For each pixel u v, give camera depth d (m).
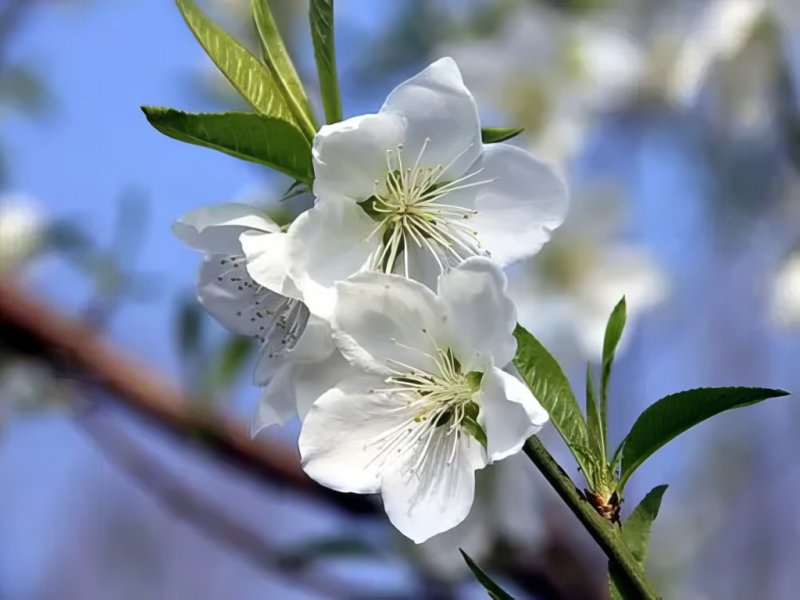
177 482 0.40
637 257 0.41
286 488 0.38
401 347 0.24
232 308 0.27
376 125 0.24
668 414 0.23
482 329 0.24
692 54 0.45
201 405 0.38
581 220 0.41
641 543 0.23
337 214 0.25
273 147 0.24
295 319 0.26
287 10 0.42
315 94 0.40
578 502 0.23
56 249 0.40
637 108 0.45
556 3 0.45
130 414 0.40
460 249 0.25
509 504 0.38
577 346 0.39
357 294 0.24
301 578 0.39
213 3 0.43
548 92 0.43
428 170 0.25
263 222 0.25
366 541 0.38
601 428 0.24
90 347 0.39
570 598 0.38
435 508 0.24
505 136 0.25
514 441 0.23
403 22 0.45
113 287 0.39
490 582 0.22
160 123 0.23
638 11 0.46
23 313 0.38
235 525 0.40
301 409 0.25
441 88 0.24
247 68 0.25
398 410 0.24
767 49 0.46
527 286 0.40
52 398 0.40
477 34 0.44
